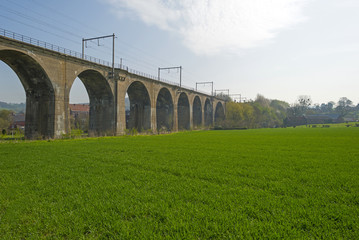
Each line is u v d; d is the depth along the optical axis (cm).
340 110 15600
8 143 2411
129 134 4409
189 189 691
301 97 14562
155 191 675
